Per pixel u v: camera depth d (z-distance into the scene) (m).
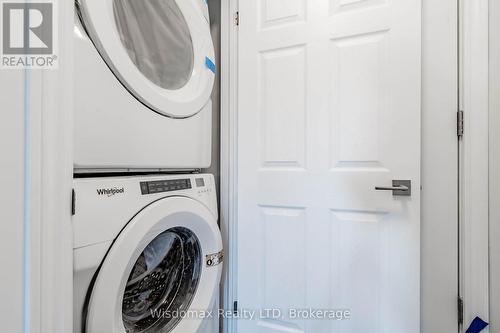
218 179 1.42
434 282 1.01
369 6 1.08
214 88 1.43
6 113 0.40
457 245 0.99
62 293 0.48
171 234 0.89
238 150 1.32
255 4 1.29
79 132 0.58
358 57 1.09
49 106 0.46
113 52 0.65
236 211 1.33
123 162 0.68
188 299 0.95
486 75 0.95
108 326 0.60
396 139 1.03
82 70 0.59
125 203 0.66
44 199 0.45
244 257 1.29
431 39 1.02
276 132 1.24
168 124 0.83
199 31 1.01
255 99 1.28
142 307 0.85
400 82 1.03
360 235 1.09
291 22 1.22
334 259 1.12
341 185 1.12
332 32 1.14
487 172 0.95
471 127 0.96
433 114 1.02
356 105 1.10
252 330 1.27
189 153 0.93
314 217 1.16
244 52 1.31
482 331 0.93
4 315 0.39
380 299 1.05
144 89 0.73
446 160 1.00
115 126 0.66
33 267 0.43
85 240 0.56
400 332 1.01
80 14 0.59
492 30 0.95
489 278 0.95
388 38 1.05
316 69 1.16
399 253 1.03
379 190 1.06
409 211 1.02
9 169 0.41
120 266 0.62
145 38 0.79
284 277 1.21
